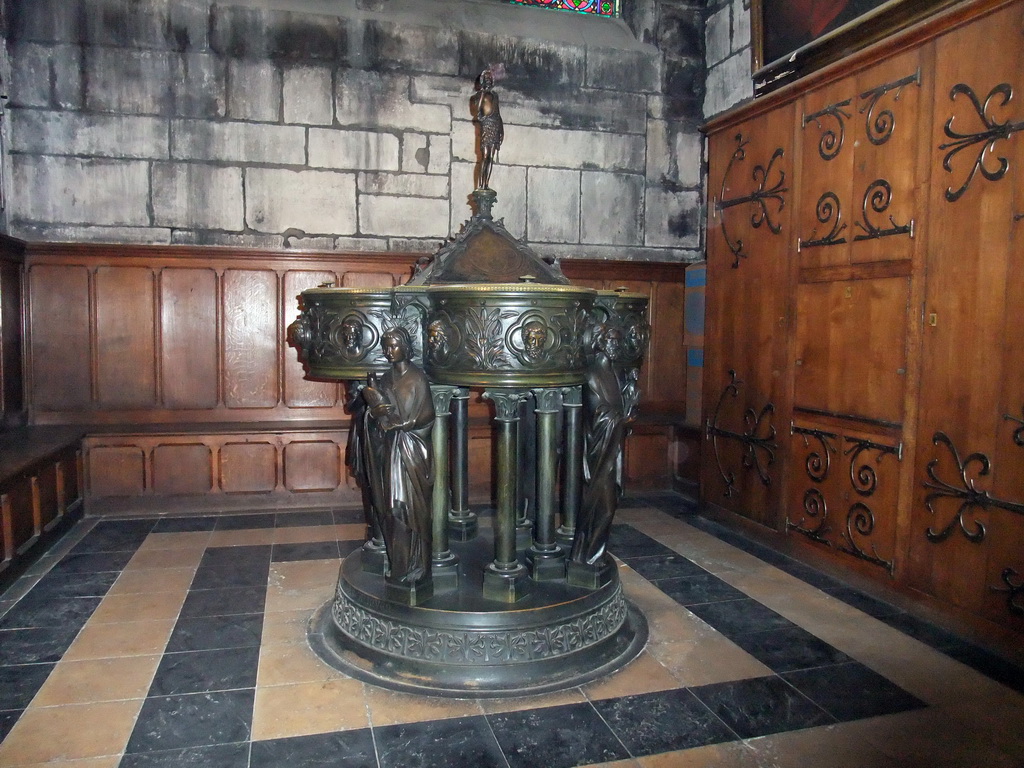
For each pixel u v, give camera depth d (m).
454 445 2.95
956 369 2.70
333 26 4.62
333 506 4.52
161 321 4.47
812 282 3.45
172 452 4.31
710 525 4.20
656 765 1.87
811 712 2.14
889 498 3.02
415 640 2.30
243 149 4.54
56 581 3.18
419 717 2.08
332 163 4.67
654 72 5.21
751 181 3.88
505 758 1.89
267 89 4.54
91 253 4.34
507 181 4.97
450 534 2.97
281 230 4.62
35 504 3.47
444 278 2.48
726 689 2.27
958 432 2.70
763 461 3.83
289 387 4.68
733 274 4.06
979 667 2.44
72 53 4.27
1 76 4.18
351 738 1.97
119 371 4.44
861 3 3.47
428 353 2.35
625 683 2.29
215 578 3.24
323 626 2.70
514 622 2.27
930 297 2.80
